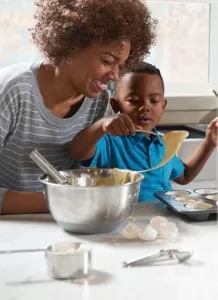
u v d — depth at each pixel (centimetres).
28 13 173
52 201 88
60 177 92
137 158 132
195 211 96
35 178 112
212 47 190
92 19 91
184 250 78
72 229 88
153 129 140
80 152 113
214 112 182
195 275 69
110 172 100
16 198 101
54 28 95
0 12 172
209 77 191
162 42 186
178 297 63
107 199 85
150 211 104
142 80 131
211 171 167
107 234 89
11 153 108
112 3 93
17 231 90
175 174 141
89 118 118
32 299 62
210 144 143
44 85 106
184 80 189
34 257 76
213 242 84
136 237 86
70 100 108
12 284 66
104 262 75
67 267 68
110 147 132
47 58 103
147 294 63
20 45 175
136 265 73
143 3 101
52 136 110
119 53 93
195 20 188
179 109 179
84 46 92
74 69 96
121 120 100
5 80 104
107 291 64
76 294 63
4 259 76
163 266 73
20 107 104
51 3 96
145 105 132
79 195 84
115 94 134
